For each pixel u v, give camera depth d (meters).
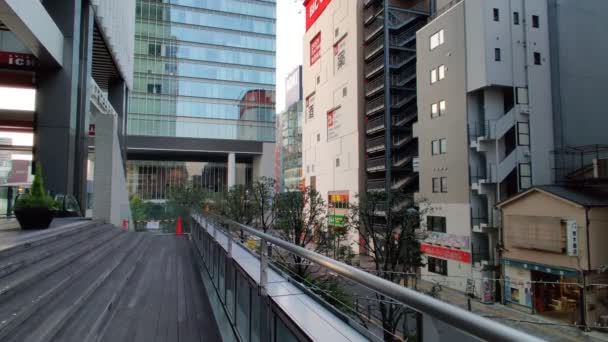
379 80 25.91
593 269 11.56
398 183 24.53
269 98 44.00
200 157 45.19
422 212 12.10
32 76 12.88
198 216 9.36
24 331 2.64
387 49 25.08
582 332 10.84
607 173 12.99
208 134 41.41
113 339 3.66
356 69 27.45
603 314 11.59
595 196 12.80
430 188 18.84
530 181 15.95
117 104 22.80
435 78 18.94
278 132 69.00
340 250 11.68
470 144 16.69
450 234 17.23
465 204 16.73
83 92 12.43
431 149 18.98
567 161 16.14
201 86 41.84
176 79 41.12
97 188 11.00
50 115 10.68
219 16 43.31
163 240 12.67
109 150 11.20
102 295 4.30
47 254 4.72
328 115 31.36
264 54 44.47
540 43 16.91
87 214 14.50
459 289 16.22
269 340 2.32
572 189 13.43
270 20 45.25
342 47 29.53
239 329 3.37
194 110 41.28
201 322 4.24
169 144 40.03
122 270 6.16
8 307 2.87
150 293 5.45
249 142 42.62
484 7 16.34
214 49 42.72
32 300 3.09
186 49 41.81
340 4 29.84
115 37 18.05
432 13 26.28
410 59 24.98
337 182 29.69
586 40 16.31
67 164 10.72
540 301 12.95
